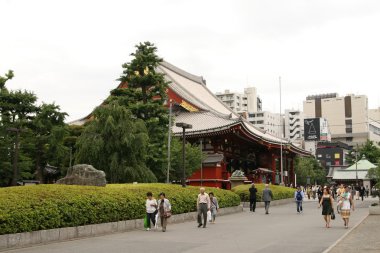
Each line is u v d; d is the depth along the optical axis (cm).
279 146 7000
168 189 2617
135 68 3738
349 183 7869
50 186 1905
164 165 3691
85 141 3111
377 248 1373
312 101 18525
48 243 1614
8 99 3947
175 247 1487
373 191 7388
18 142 3600
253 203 3441
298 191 3322
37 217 1596
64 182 2481
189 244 1565
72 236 1750
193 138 5834
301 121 17662
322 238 1691
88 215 1858
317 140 15112
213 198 2478
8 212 1494
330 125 18012
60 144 4097
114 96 3688
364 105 17538
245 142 6550
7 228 1470
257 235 1820
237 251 1368
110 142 3114
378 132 19100
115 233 1966
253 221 2561
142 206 2238
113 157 3070
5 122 3903
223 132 5562
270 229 2069
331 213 2148
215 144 5838
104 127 3125
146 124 3550
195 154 4534
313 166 11306
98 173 2450
